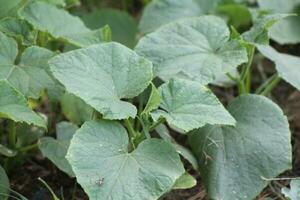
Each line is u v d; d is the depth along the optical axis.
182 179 0.80
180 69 0.83
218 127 0.83
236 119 0.83
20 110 0.76
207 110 0.75
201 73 0.82
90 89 0.75
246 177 0.78
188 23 0.88
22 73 0.81
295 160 0.94
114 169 0.71
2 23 0.87
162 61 0.85
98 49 0.78
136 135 0.79
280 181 0.90
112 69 0.77
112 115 0.74
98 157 0.72
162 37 0.87
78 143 0.72
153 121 0.79
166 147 0.74
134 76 0.77
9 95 0.76
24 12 0.90
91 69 0.77
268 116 0.82
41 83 0.81
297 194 0.77
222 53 0.85
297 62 0.92
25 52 0.83
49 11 0.92
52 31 0.90
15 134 0.87
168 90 0.77
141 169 0.72
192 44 0.86
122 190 0.70
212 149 0.81
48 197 0.86
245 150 0.80
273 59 0.91
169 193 0.88
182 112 0.75
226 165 0.80
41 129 0.88
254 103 0.83
